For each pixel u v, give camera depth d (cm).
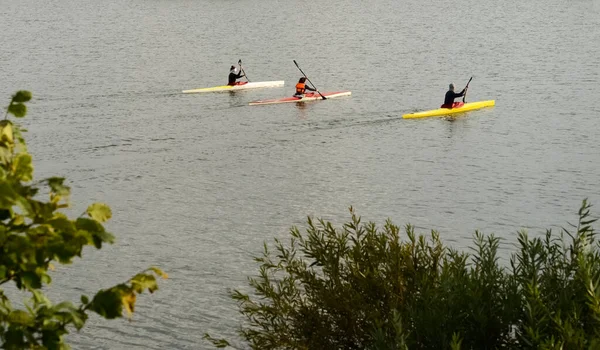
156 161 3488
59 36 9025
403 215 2750
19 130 451
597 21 9869
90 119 4344
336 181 3191
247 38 8794
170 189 3075
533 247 764
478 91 5272
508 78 5803
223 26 10131
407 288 845
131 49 7831
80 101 4906
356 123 4291
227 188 3091
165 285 2058
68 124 4197
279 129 4147
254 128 4166
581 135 3975
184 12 12019
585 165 3409
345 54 7319
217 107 4759
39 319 400
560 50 7281
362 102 4881
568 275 723
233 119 4391
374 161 3519
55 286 2050
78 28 9912
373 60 6875
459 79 5784
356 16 11200
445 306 726
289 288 920
